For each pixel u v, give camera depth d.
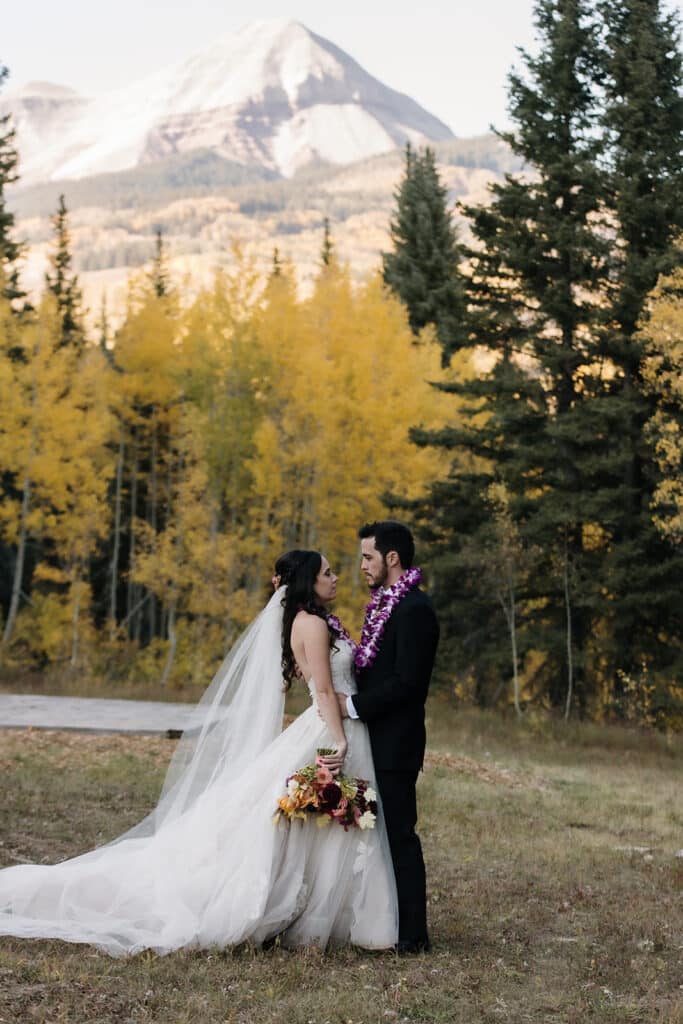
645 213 25.84
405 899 5.48
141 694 22.03
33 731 13.24
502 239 26.97
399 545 5.67
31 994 4.46
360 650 5.56
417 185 42.84
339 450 30.52
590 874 7.93
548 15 27.33
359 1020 4.43
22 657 31.42
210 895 5.33
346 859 5.37
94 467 38.72
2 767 10.78
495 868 7.90
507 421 27.03
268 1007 4.51
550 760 17.86
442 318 38.31
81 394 34.56
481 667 28.69
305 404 30.92
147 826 6.21
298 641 5.59
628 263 25.77
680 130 26.53
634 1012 4.74
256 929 5.24
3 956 4.85
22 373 32.81
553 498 26.06
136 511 47.38
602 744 21.56
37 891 5.54
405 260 42.09
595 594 25.34
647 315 25.34
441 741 18.61
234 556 32.06
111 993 4.55
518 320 27.78
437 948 5.59
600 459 25.39
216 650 33.25
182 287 40.53
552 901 6.98
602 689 27.08
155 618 47.50
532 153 27.94
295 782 5.33
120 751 12.42
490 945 5.78
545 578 26.88
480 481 28.09
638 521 25.64
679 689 25.59
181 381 35.91
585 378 27.05
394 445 30.12
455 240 42.34
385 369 31.11
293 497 32.78
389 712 5.51
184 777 5.83
